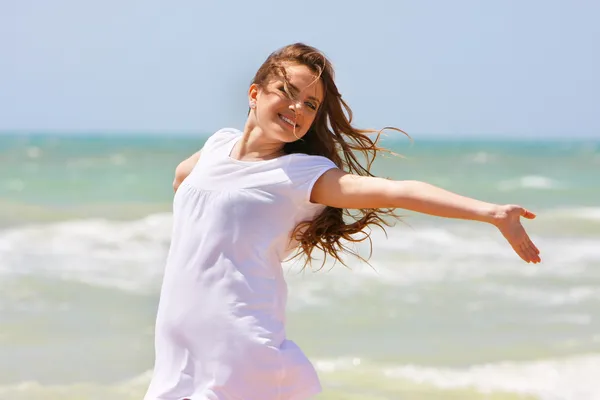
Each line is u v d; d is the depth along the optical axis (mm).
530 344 10828
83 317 11766
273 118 4875
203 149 5242
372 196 4566
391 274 15211
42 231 19109
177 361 4762
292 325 11539
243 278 4707
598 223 22875
